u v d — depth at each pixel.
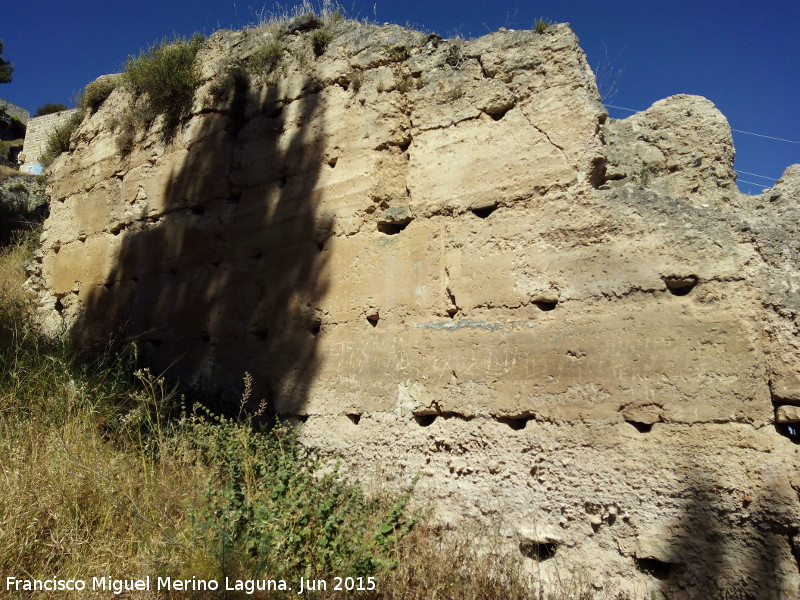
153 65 8.00
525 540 4.59
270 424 6.14
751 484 3.99
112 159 8.65
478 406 5.00
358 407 5.63
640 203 4.66
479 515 4.83
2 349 6.87
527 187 5.12
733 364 4.16
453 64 5.79
